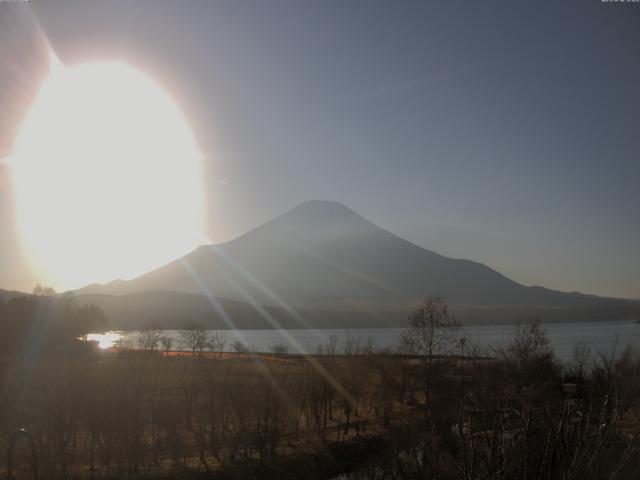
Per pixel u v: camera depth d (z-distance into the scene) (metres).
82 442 43.34
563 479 10.44
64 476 34.09
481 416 14.83
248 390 50.00
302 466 40.69
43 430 38.06
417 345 69.12
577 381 45.41
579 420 12.41
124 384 44.50
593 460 10.45
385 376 59.94
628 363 36.75
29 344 91.38
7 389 48.28
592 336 163.00
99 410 40.78
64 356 76.75
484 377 34.47
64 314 110.62
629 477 10.16
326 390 58.47
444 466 14.98
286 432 51.06
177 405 48.09
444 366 57.84
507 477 11.09
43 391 47.66
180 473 37.75
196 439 44.81
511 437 11.99
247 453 43.56
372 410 60.12
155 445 41.50
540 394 25.92
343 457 42.03
